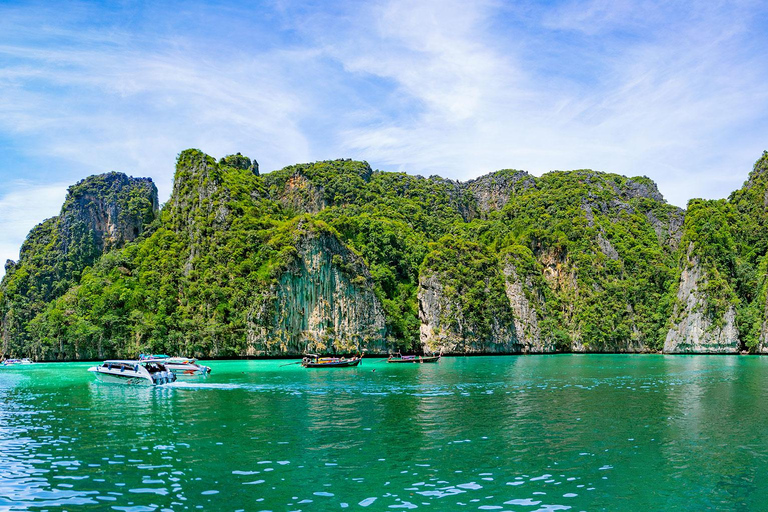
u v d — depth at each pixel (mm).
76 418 42344
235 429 37656
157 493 24422
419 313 145500
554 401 50469
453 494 24297
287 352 117938
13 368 104375
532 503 23297
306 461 29375
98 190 181875
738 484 25812
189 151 151875
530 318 157875
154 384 64062
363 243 159125
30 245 177625
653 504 23375
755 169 188375
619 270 173500
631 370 87250
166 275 128750
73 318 127000
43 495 24188
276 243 126375
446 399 52000
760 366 95875
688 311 152500
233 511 22297
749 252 163500
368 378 73812
